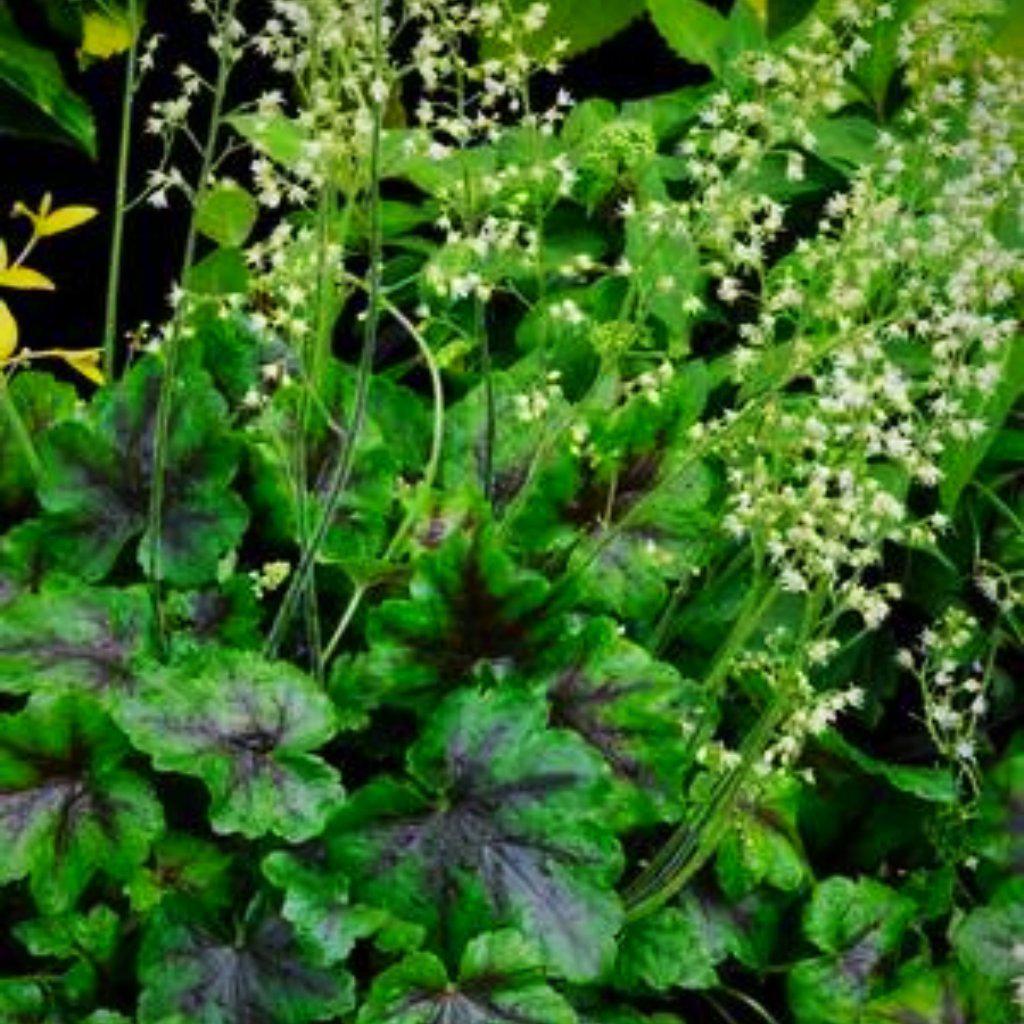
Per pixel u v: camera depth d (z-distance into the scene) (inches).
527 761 36.1
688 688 37.8
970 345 41.9
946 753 41.1
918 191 41.8
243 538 40.5
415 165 47.7
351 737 38.1
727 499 38.8
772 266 49.7
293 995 35.0
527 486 39.0
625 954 37.1
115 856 35.5
